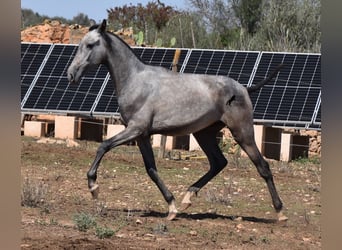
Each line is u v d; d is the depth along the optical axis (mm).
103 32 10219
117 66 10188
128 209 11102
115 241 8305
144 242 8398
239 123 10391
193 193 10812
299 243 9117
